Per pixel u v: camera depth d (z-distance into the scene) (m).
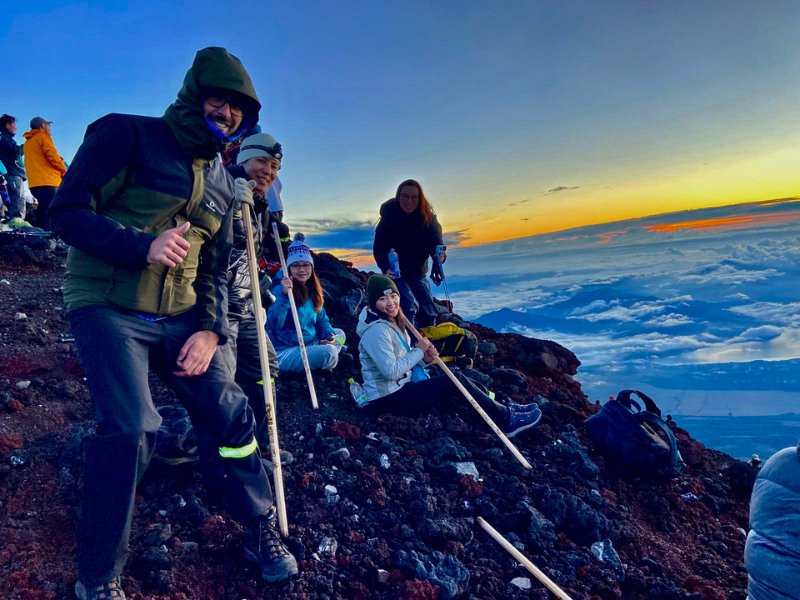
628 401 4.62
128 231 2.11
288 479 3.56
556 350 6.93
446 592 2.84
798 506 1.94
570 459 4.31
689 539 3.83
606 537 3.56
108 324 2.22
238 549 2.89
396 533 3.28
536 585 3.08
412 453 4.07
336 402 4.69
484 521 3.42
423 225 5.79
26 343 4.56
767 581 2.02
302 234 5.20
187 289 2.46
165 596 2.57
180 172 2.29
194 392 2.54
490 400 4.48
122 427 2.14
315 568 2.89
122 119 2.21
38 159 8.01
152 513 3.07
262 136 3.55
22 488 3.04
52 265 6.76
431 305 6.10
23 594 2.41
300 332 4.84
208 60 2.23
